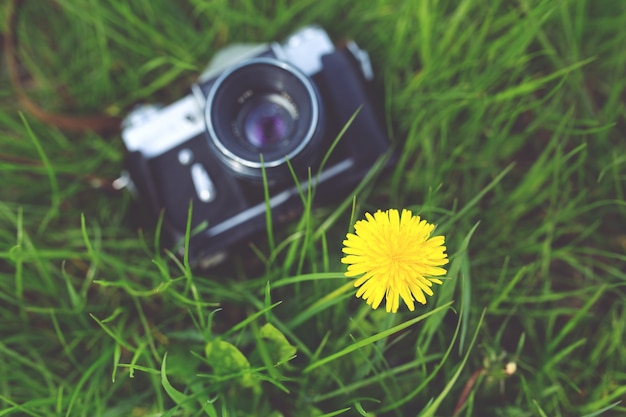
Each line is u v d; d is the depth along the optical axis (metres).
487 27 0.45
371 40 0.49
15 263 0.44
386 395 0.40
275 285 0.38
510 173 0.46
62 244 0.47
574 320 0.41
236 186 0.41
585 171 0.46
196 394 0.37
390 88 0.46
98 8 0.48
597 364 0.42
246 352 0.42
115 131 0.49
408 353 0.41
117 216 0.47
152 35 0.48
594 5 0.48
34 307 0.44
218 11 0.49
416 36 0.46
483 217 0.45
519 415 0.40
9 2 0.51
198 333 0.41
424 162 0.45
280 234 0.44
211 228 0.42
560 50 0.47
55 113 0.51
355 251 0.33
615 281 0.45
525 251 0.44
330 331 0.40
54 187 0.45
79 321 0.44
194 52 0.50
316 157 0.40
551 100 0.47
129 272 0.45
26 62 0.50
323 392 0.41
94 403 0.41
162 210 0.42
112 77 0.51
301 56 0.42
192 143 0.42
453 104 0.44
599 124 0.46
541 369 0.41
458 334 0.41
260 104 0.41
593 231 0.45
